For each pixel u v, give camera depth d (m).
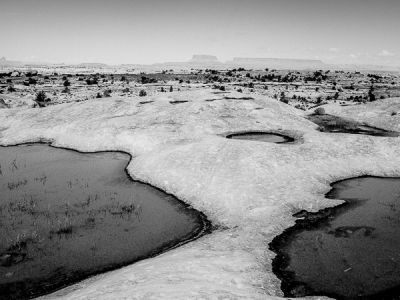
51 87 85.75
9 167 28.36
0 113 47.34
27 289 13.07
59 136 36.69
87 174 26.38
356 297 11.88
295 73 174.88
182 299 9.13
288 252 14.90
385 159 26.55
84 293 11.09
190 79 117.56
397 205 19.81
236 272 12.79
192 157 25.84
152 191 22.95
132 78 120.50
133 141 32.72
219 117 38.25
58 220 18.61
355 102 62.59
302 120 40.62
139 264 13.88
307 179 22.83
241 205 19.41
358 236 16.25
